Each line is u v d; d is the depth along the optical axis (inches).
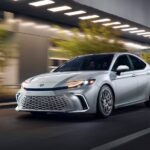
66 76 246.8
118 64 283.4
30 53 660.1
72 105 231.5
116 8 748.6
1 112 300.4
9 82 596.7
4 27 445.1
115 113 284.4
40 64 689.0
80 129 208.4
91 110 238.7
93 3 647.1
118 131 202.1
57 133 195.6
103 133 195.6
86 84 238.1
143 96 306.0
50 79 246.4
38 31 681.0
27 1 554.6
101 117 251.6
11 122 238.1
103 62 281.4
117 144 167.6
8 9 607.2
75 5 598.9
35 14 655.8
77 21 734.5
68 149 157.0
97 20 759.1
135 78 292.0
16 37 626.2
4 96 410.0
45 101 235.9
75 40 570.3
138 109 312.0
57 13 655.8
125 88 277.1
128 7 813.2
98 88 243.8
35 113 270.1
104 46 575.8
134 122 236.2
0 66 430.0
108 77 258.1
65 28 757.9
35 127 216.5
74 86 234.5
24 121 242.2
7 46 435.5
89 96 236.4
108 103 256.4
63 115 270.7
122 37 1005.2
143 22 901.8
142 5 898.7
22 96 248.2
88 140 176.4
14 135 190.4
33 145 165.3
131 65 298.0
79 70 279.1
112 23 812.6
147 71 314.0
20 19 637.9
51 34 716.7
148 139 180.2
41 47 690.8
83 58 300.8
